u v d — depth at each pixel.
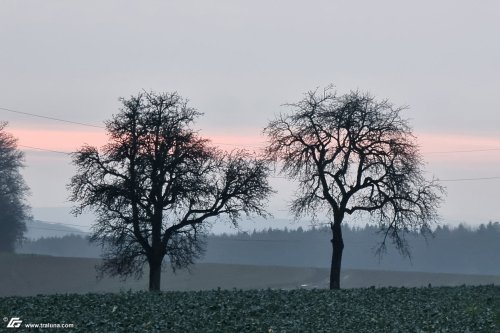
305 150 94.69
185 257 94.94
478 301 63.72
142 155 92.31
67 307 55.66
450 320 52.56
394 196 91.88
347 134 94.62
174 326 47.91
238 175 94.50
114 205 91.56
